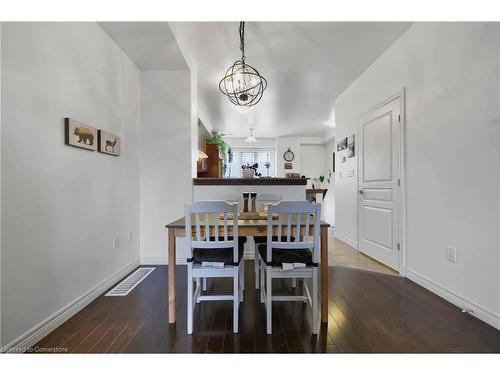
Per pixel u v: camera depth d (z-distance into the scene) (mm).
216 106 5285
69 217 1964
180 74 3256
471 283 1965
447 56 2166
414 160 2609
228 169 8703
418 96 2537
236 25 2615
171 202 3279
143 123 3273
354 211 3975
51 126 1779
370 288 2508
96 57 2324
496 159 1766
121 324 1859
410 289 2469
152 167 3277
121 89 2785
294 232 2004
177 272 2979
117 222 2711
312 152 8469
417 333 1736
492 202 1794
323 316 1886
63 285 1896
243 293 2422
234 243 1786
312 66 3508
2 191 1418
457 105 2074
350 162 4121
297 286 2590
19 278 1523
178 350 1565
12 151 1479
